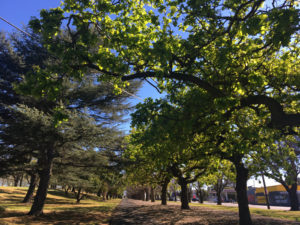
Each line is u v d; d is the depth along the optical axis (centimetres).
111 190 5575
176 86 749
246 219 1077
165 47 564
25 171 1459
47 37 632
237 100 582
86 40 636
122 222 1268
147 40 702
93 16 665
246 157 1168
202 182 2130
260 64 752
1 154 1284
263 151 962
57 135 1245
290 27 498
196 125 699
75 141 1342
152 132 635
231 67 683
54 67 645
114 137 1520
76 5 636
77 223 1196
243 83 664
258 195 5234
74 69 654
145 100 698
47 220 1258
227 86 672
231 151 873
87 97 1719
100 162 1573
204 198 8344
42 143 1298
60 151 1441
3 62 1675
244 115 880
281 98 734
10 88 1627
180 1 625
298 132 884
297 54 733
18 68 1720
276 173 991
